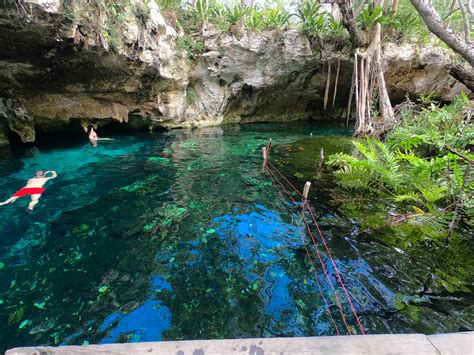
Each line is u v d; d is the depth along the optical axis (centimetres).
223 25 1139
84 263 320
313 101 1669
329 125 1504
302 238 381
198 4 1137
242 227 409
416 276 304
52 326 237
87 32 614
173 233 389
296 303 270
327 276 307
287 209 468
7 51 596
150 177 605
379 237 381
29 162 683
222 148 883
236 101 1390
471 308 260
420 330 237
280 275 309
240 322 248
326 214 451
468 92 1456
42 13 507
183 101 1173
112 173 625
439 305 264
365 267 320
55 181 567
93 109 926
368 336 138
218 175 627
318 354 129
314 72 1348
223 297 276
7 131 833
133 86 918
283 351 130
